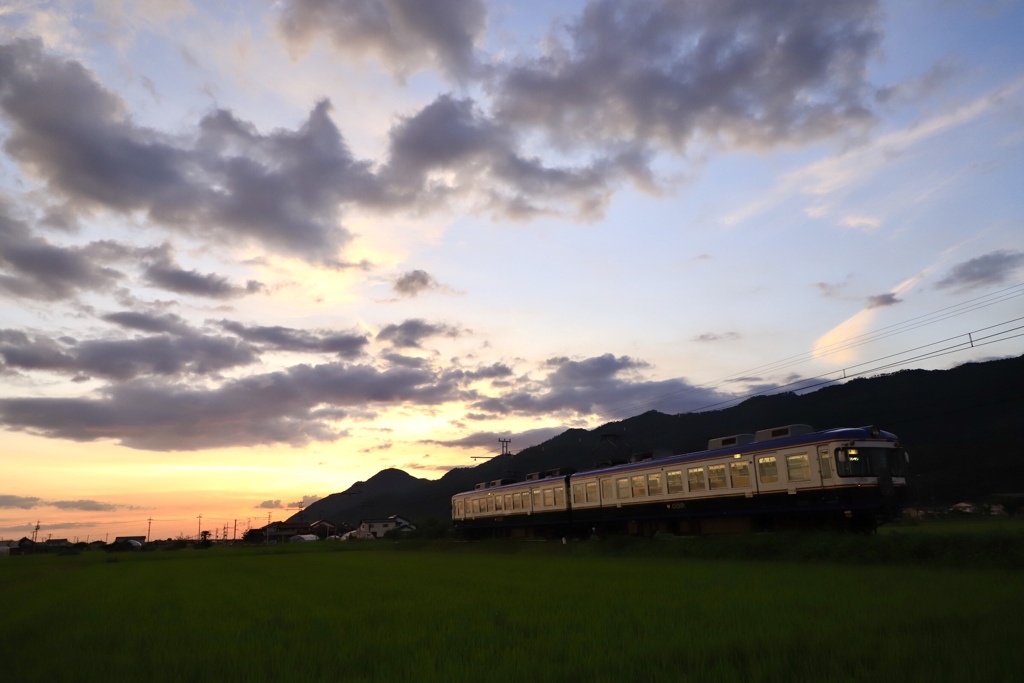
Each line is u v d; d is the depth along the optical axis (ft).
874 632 33.55
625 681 27.14
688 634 35.37
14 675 32.63
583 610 45.83
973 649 28.84
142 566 158.61
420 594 62.08
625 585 60.90
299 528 484.33
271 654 35.42
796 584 55.31
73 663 35.19
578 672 28.73
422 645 36.22
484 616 45.21
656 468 122.31
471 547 160.35
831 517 93.30
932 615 36.99
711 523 114.93
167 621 51.01
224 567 133.18
